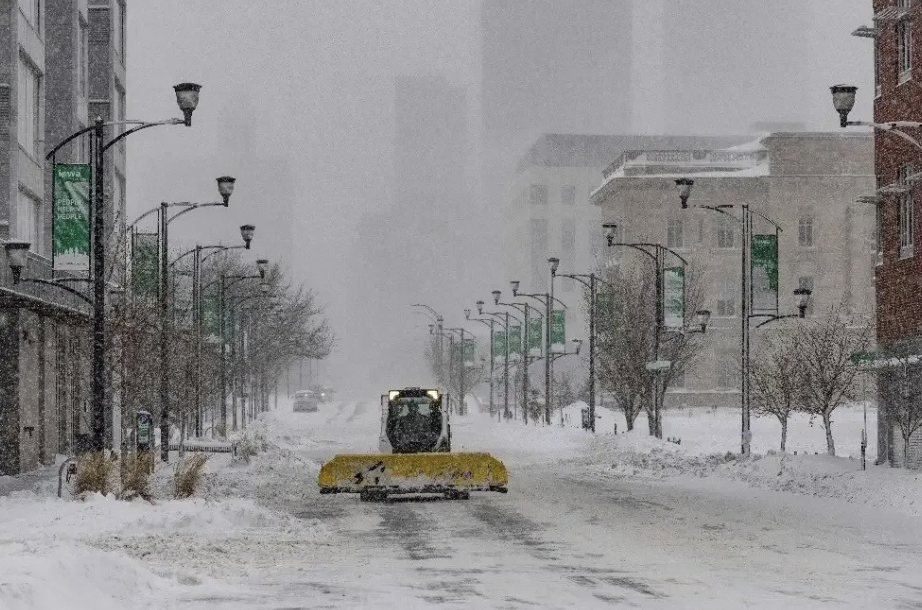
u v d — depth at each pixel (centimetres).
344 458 6656
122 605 2883
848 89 6125
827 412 11019
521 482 8456
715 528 5178
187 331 12131
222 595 3134
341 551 4284
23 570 2716
